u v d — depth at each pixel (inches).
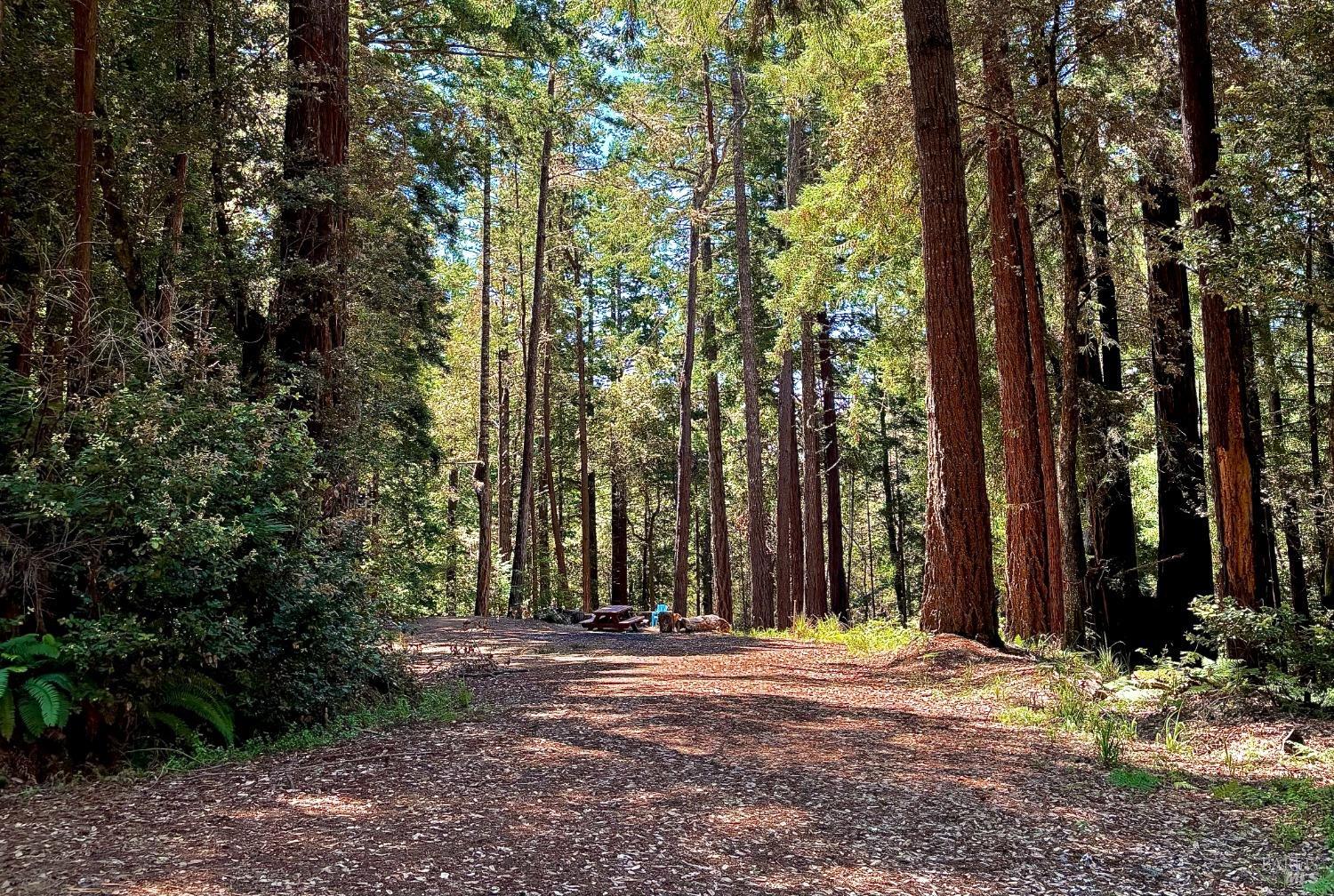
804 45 585.0
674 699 346.6
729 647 576.7
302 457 291.9
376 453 424.5
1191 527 569.9
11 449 256.5
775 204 1055.6
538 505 1545.3
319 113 407.2
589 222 1082.1
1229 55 455.8
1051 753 272.1
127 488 245.9
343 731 277.6
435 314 812.0
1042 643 494.0
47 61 347.6
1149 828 206.1
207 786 211.2
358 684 308.8
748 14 520.4
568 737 271.0
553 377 1417.3
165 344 295.6
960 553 445.4
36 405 250.7
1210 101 358.0
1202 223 367.2
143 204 402.9
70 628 242.2
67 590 247.9
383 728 288.2
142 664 237.3
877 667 446.9
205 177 438.0
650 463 1530.5
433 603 1040.2
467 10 549.0
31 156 364.2
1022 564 562.9
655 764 241.0
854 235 698.2
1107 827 206.7
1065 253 482.3
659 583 1882.4
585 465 1312.7
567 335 1439.5
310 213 404.2
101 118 330.0
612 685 386.0
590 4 674.2
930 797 223.6
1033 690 354.3
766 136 987.3
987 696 357.4
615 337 1480.1
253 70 401.4
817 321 984.3
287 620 275.0
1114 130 477.7
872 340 878.4
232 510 272.8
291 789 208.1
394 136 536.7
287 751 254.7
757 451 945.5
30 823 177.5
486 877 155.3
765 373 1083.9
